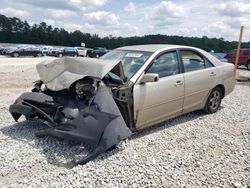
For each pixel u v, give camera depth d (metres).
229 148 5.23
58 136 4.93
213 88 7.28
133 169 4.26
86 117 4.78
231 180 4.06
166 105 6.02
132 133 5.64
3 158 4.55
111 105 4.93
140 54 6.06
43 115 5.34
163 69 6.02
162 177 4.06
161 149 5.07
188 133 5.98
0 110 7.39
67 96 5.38
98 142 4.52
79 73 5.30
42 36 91.12
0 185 3.81
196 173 4.23
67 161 4.55
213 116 7.29
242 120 7.07
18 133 5.63
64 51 47.00
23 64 23.56
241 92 11.41
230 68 7.79
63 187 3.73
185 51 6.66
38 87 5.96
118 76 5.46
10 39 88.31
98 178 3.98
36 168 4.32
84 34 92.38
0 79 13.46
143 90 5.48
